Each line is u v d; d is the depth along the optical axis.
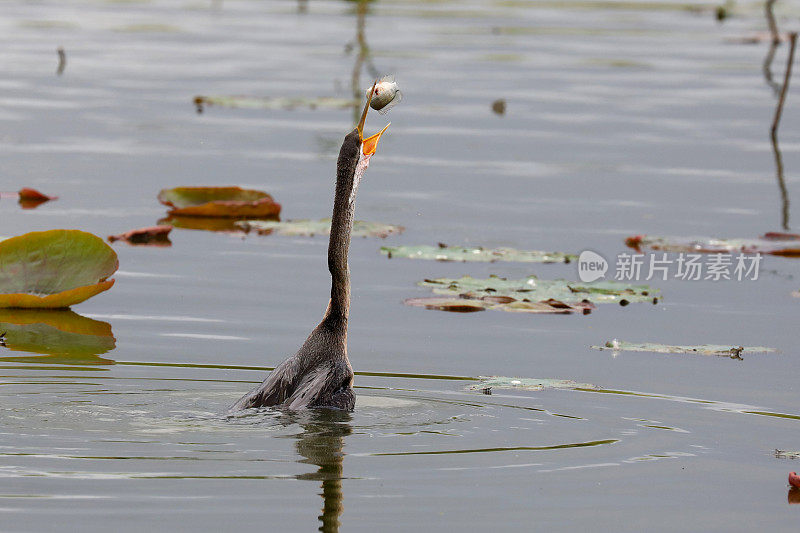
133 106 24.95
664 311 13.25
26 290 13.08
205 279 13.88
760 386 10.54
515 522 7.44
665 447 8.87
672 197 18.70
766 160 21.59
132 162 20.00
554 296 13.63
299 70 29.92
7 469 7.90
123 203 17.42
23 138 21.48
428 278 14.30
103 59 30.78
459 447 8.66
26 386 9.77
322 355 9.45
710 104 26.98
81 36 34.72
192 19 39.12
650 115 25.67
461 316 12.84
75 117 23.56
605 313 13.16
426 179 19.70
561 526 7.41
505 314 13.00
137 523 7.20
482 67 31.16
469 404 9.72
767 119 25.45
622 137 23.42
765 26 40.31
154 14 40.09
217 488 7.73
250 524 7.25
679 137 23.48
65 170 19.27
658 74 30.78
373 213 17.38
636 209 17.89
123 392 9.66
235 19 39.31
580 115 25.56
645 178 20.02
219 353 11.03
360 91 27.36
